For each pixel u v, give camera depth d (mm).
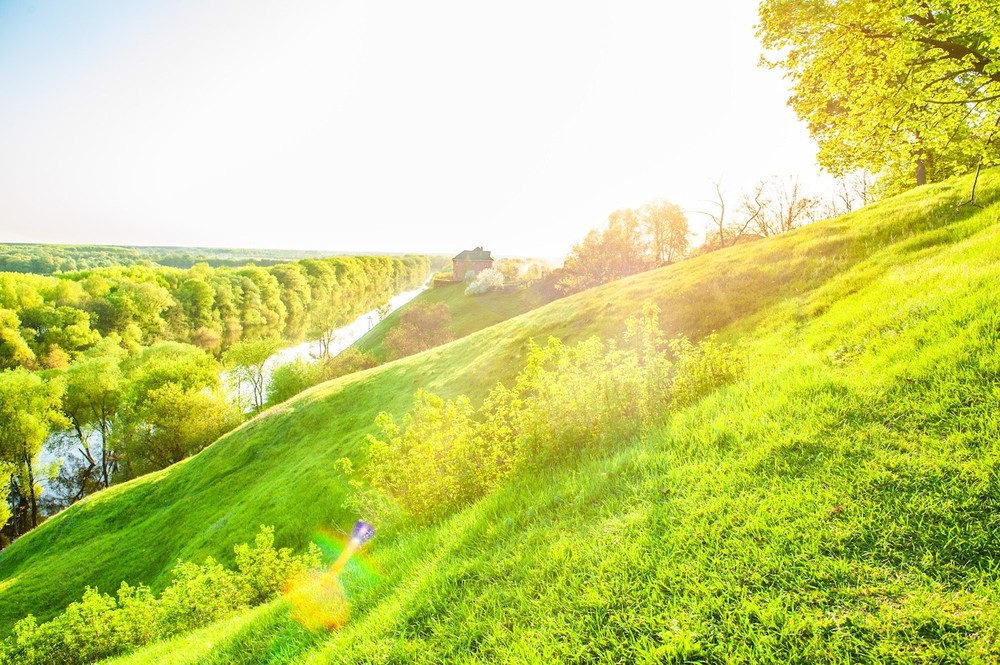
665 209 62938
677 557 4168
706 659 3189
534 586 4449
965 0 9938
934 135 11883
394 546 7379
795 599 3412
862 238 16391
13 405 41719
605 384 8742
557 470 7371
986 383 5082
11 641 19125
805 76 12453
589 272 71625
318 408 31359
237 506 24000
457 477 8711
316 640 5293
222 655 5953
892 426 5066
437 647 4125
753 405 6684
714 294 18484
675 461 5891
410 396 27250
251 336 96250
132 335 71500
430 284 139875
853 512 4047
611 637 3549
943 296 7555
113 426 49188
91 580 22656
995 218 12156
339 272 158750
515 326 29844
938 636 2924
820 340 8984
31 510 43125
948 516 3727
